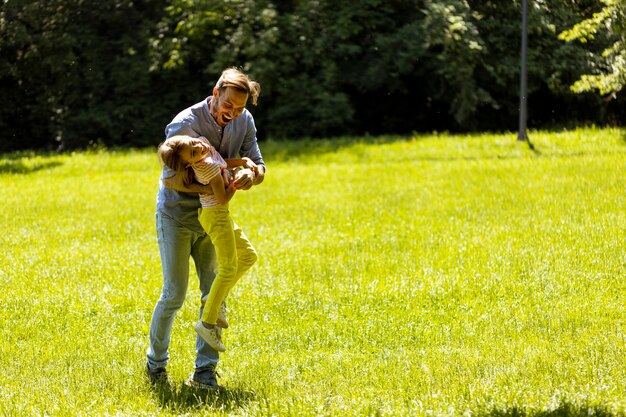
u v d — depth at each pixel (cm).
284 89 3800
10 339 1119
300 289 1352
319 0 3853
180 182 823
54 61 3869
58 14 3922
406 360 964
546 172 2439
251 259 873
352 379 889
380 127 4109
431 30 3706
